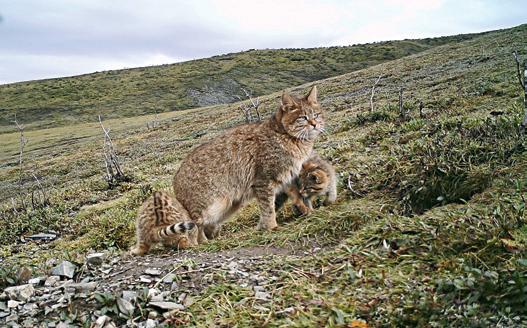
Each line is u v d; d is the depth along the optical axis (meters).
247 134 1.44
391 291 0.82
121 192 2.83
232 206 1.47
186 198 1.41
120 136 8.47
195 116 9.22
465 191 1.23
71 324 0.85
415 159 1.55
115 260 1.17
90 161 5.90
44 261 1.40
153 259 1.16
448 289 0.78
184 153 4.46
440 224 1.01
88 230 2.03
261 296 0.87
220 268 1.01
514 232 0.89
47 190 4.05
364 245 1.04
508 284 0.73
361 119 3.22
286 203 1.63
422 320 0.72
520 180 1.14
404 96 4.34
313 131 1.42
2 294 0.96
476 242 0.90
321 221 1.25
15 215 2.53
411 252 0.96
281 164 1.42
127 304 0.87
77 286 0.97
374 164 1.74
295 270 0.97
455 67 5.89
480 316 0.69
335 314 0.78
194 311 0.85
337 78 9.51
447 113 2.68
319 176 1.44
